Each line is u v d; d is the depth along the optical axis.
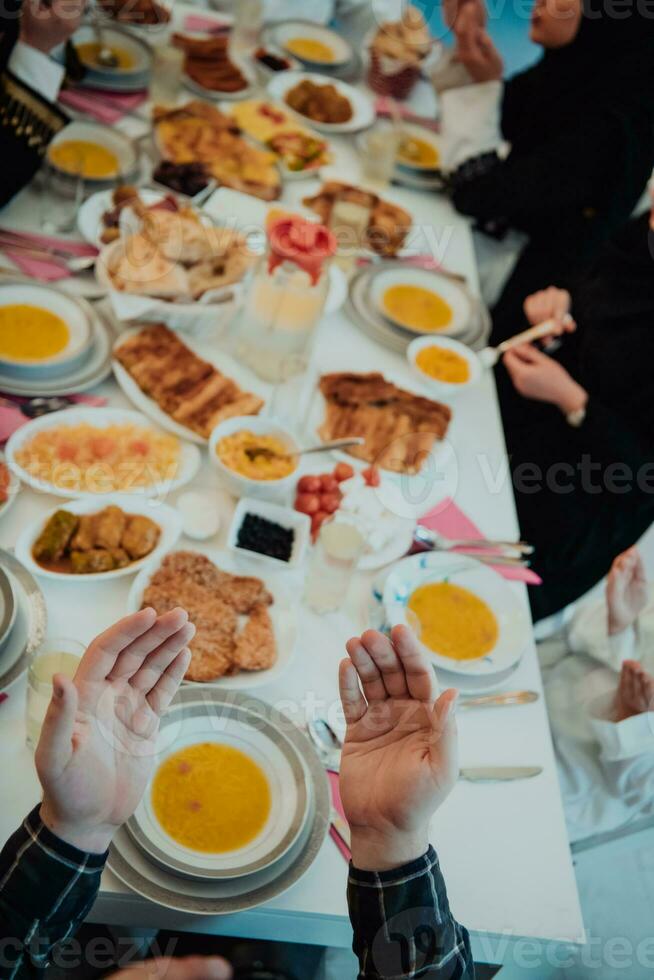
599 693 1.85
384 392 1.80
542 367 2.15
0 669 1.23
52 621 1.33
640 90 2.45
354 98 2.58
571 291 2.41
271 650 1.35
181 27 2.56
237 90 2.44
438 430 1.76
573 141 2.42
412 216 2.35
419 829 1.09
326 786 1.23
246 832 1.17
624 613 1.85
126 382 1.64
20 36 1.90
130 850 1.13
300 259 1.65
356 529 1.43
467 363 1.95
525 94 2.73
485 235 2.58
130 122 2.21
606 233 2.55
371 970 1.08
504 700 1.43
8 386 1.57
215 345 1.80
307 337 1.76
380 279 2.10
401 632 1.12
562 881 1.25
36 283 1.70
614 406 2.21
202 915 1.10
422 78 2.75
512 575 1.63
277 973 1.25
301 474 1.60
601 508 2.18
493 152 2.45
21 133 1.82
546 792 1.34
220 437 1.58
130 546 1.41
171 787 1.19
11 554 1.35
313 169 2.29
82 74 2.24
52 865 1.02
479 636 1.50
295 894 1.16
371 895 1.09
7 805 1.15
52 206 1.90
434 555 1.58
